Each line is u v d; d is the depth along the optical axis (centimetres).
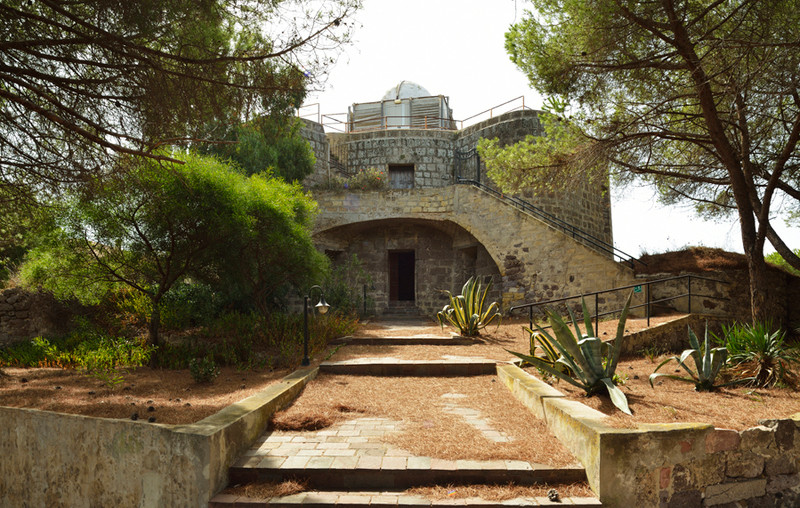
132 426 397
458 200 1517
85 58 446
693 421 402
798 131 680
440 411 523
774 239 813
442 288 1697
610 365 503
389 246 1720
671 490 360
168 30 435
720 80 667
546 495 347
